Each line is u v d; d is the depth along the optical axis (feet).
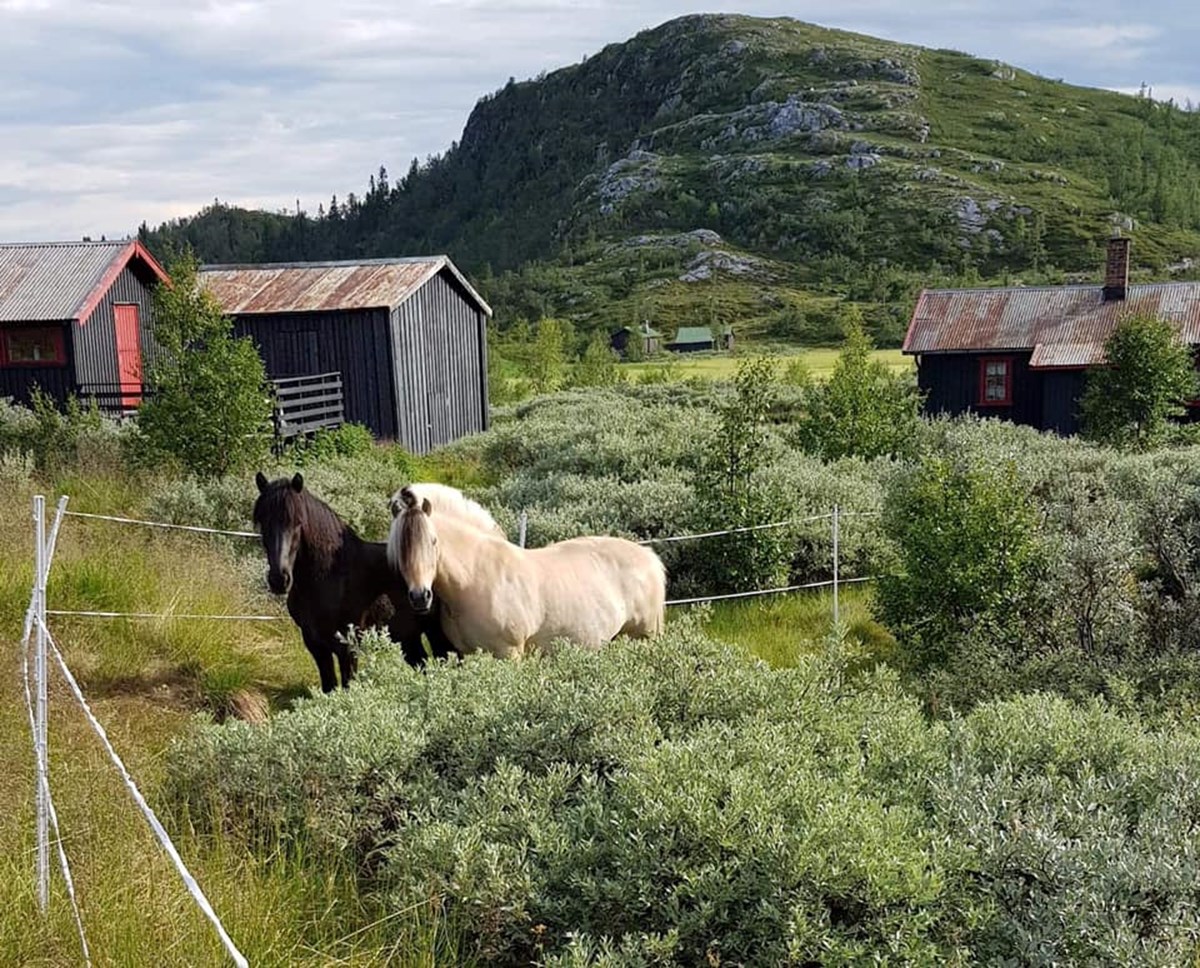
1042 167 536.42
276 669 27.86
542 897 13.32
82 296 75.00
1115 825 13.76
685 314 412.77
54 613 26.32
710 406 99.60
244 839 15.10
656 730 16.46
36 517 18.12
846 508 41.50
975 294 121.29
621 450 52.70
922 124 592.19
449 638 23.44
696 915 12.37
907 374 118.93
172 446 44.19
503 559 22.97
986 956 12.37
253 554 35.58
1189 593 26.20
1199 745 16.07
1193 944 12.03
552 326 151.74
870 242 465.88
